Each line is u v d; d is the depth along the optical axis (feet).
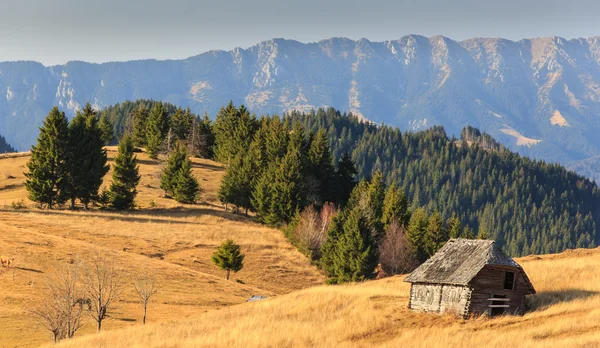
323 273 420.36
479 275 206.59
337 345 183.73
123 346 201.46
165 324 234.99
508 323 194.39
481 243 217.15
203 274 369.50
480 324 195.31
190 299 310.86
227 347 189.16
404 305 225.76
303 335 196.13
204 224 476.95
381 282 297.74
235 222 496.23
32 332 238.68
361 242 387.55
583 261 271.49
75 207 514.27
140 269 344.90
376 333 196.24
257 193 506.89
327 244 413.18
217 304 308.60
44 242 363.97
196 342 196.65
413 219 465.06
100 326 248.32
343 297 244.01
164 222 471.21
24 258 326.24
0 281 288.92
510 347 164.45
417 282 219.00
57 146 499.51
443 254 224.94
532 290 208.13
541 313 199.21
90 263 335.26
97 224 448.24
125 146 518.37
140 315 277.44
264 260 423.64
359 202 490.90
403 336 185.37
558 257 303.27
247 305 260.62
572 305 201.46
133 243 417.28
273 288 384.68
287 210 495.00
